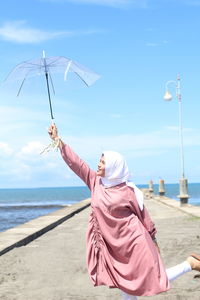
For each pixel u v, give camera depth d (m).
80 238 13.20
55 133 4.86
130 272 4.48
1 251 9.98
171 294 6.20
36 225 15.97
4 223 32.00
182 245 10.60
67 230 15.91
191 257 4.80
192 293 6.24
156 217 20.16
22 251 10.51
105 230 4.59
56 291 6.60
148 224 4.62
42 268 8.36
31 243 12.21
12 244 10.96
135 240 4.49
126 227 4.53
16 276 7.68
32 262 8.98
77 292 6.52
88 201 37.09
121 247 4.52
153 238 4.65
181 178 26.41
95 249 4.66
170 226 15.79
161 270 4.49
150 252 4.48
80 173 4.81
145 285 4.44
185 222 17.03
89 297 6.23
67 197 142.12
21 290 6.69
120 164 4.62
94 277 4.64
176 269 4.70
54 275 7.73
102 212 4.59
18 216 41.53
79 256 9.73
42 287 6.87
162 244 10.86
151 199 40.94
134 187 4.64
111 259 4.57
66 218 21.06
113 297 6.22
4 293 6.51
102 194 4.62
